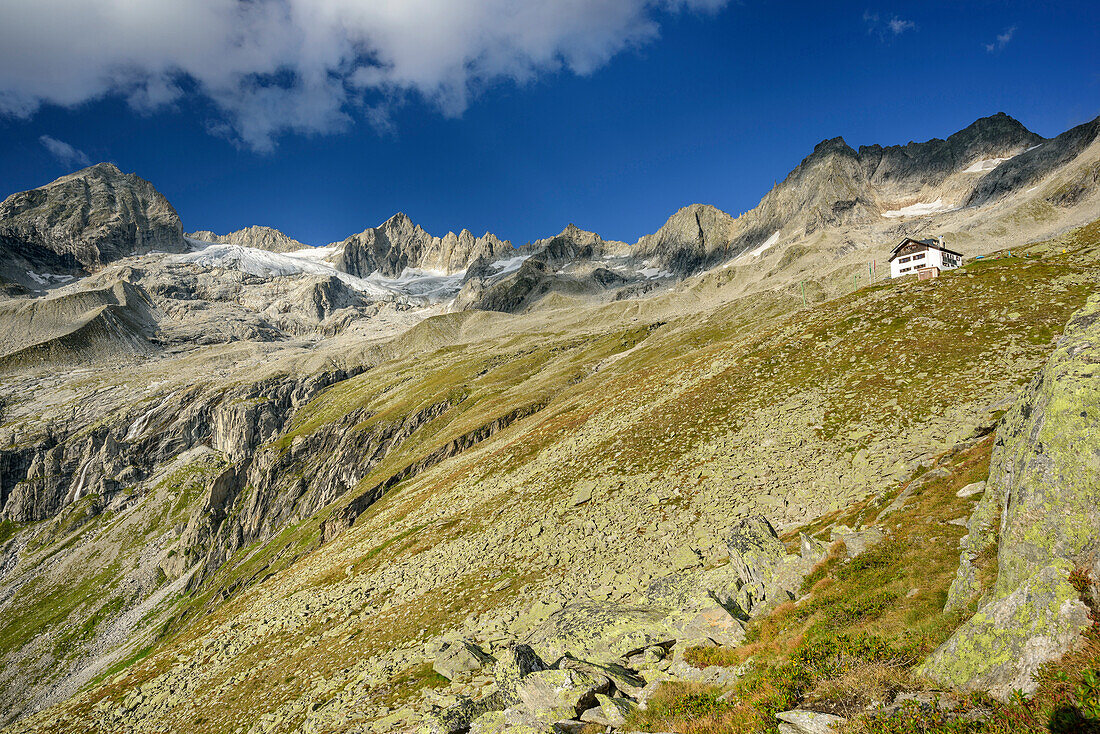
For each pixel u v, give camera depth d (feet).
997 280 212.02
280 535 577.43
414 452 525.34
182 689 188.14
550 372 651.25
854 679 45.42
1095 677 30.99
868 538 79.61
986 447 100.22
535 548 164.35
